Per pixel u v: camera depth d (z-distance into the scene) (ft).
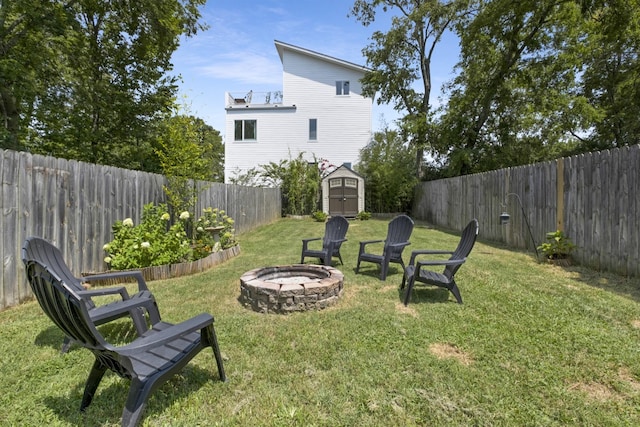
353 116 61.05
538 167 20.42
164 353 6.50
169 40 33.06
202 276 16.16
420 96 54.75
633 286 12.92
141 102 36.52
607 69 45.01
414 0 50.62
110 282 14.55
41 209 12.57
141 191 18.83
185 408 6.35
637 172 13.44
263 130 61.36
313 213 53.01
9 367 7.72
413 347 8.59
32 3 23.90
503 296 12.34
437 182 40.98
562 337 8.93
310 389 6.88
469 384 6.93
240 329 9.83
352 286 14.34
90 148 33.40
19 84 24.77
